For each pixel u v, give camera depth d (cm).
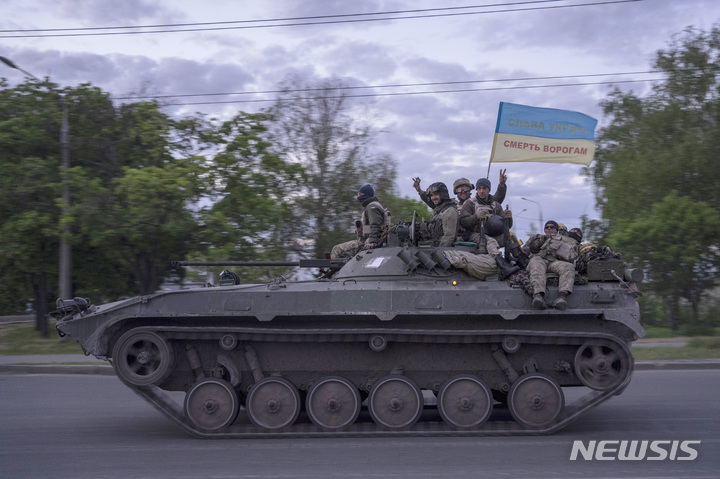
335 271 980
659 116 2388
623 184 2481
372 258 894
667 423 871
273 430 808
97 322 830
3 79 2258
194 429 805
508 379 847
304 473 627
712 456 700
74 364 1573
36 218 2062
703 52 2352
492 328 838
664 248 2183
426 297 820
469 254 864
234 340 824
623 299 829
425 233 937
